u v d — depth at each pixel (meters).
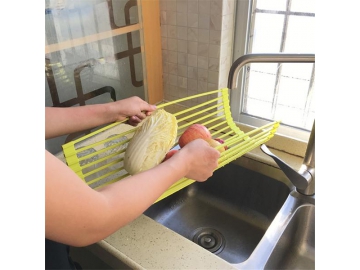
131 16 0.95
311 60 0.56
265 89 0.99
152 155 0.62
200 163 0.55
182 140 0.71
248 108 1.06
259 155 0.88
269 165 0.87
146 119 0.69
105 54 0.93
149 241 0.63
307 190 0.73
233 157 0.71
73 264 0.66
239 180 0.94
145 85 1.09
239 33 0.95
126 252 0.60
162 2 0.99
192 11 0.93
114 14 0.91
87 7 0.84
